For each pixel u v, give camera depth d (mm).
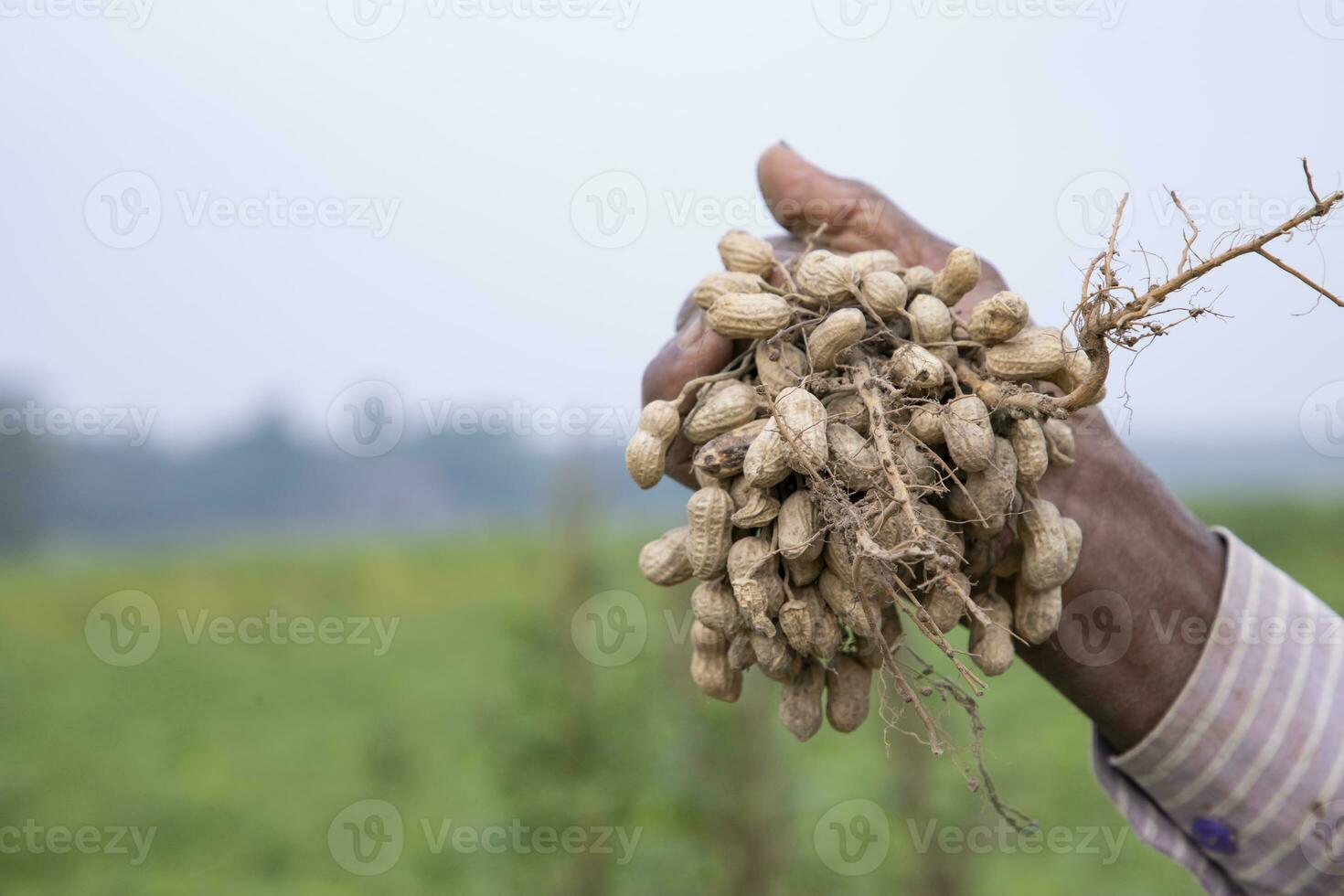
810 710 1630
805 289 1606
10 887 6535
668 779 4027
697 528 1517
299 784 8508
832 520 1429
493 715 4652
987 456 1424
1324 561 15273
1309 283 1264
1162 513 1647
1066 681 1671
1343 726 1558
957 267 1553
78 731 10586
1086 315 1370
